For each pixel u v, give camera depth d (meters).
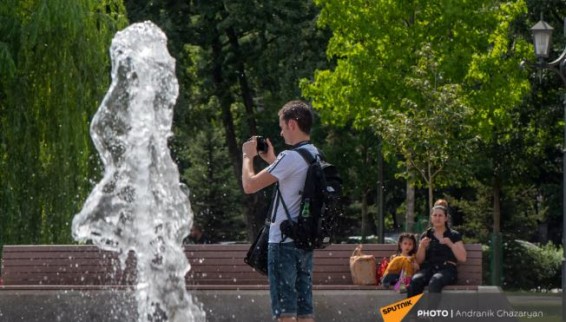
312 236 10.91
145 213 12.30
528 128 48.50
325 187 10.92
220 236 56.31
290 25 53.41
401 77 38.06
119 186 12.32
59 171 28.50
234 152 57.50
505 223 53.41
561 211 51.53
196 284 18.78
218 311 17.84
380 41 38.44
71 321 18.00
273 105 56.69
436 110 30.31
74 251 18.72
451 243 18.03
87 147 28.70
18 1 29.77
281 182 11.01
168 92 12.48
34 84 28.95
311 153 11.05
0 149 28.81
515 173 49.50
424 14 38.03
